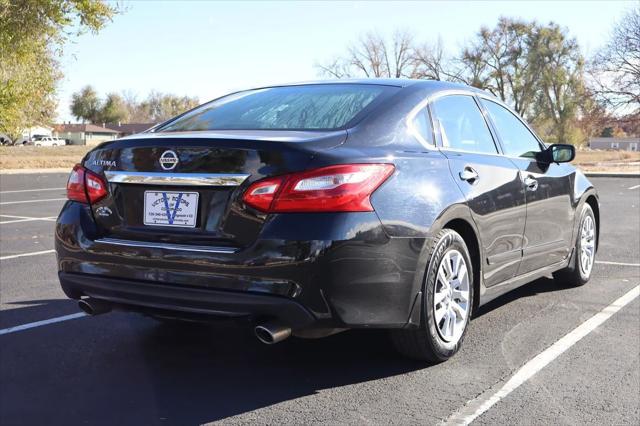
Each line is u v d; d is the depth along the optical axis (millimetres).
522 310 4941
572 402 3232
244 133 3482
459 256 3740
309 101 3953
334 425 2969
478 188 3943
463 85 4492
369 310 3197
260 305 3066
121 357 3916
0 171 29547
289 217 3066
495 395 3314
